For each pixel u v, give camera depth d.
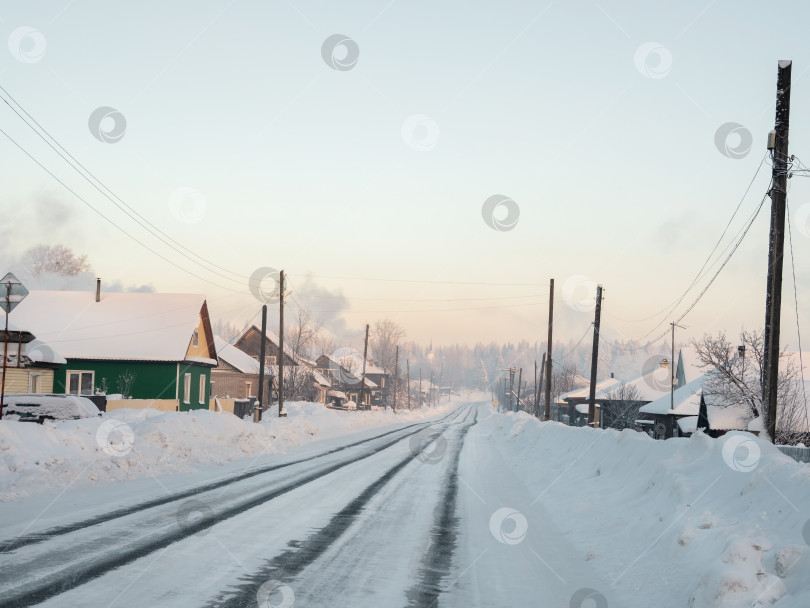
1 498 9.73
